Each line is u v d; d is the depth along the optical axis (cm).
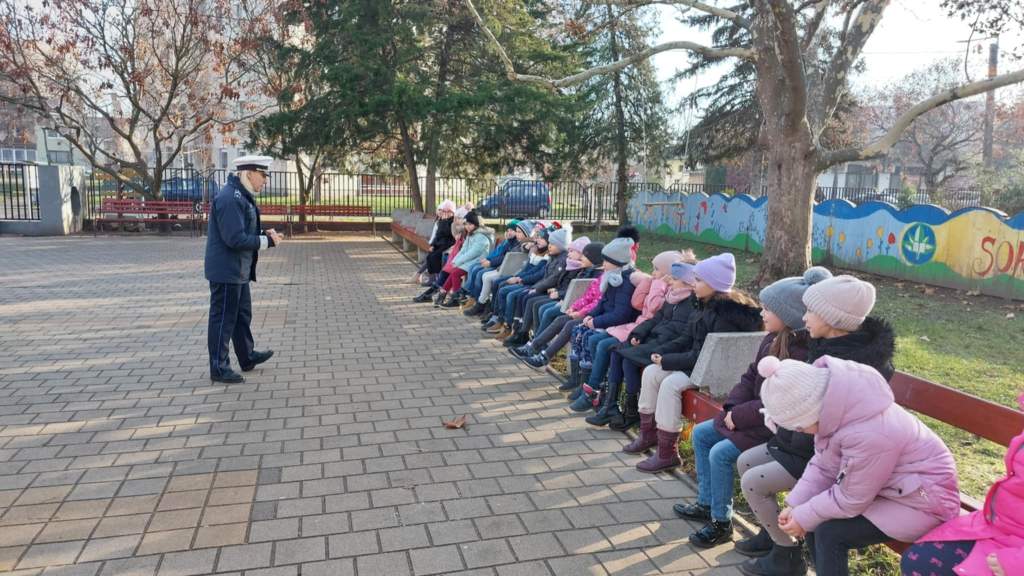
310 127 1759
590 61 2300
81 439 462
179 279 1151
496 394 582
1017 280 1058
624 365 496
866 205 1370
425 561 326
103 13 1827
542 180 2117
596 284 609
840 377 255
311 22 1812
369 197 2378
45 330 769
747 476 319
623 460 453
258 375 621
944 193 2472
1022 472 211
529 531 358
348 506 379
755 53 1112
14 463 422
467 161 2058
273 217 2150
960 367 676
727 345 408
